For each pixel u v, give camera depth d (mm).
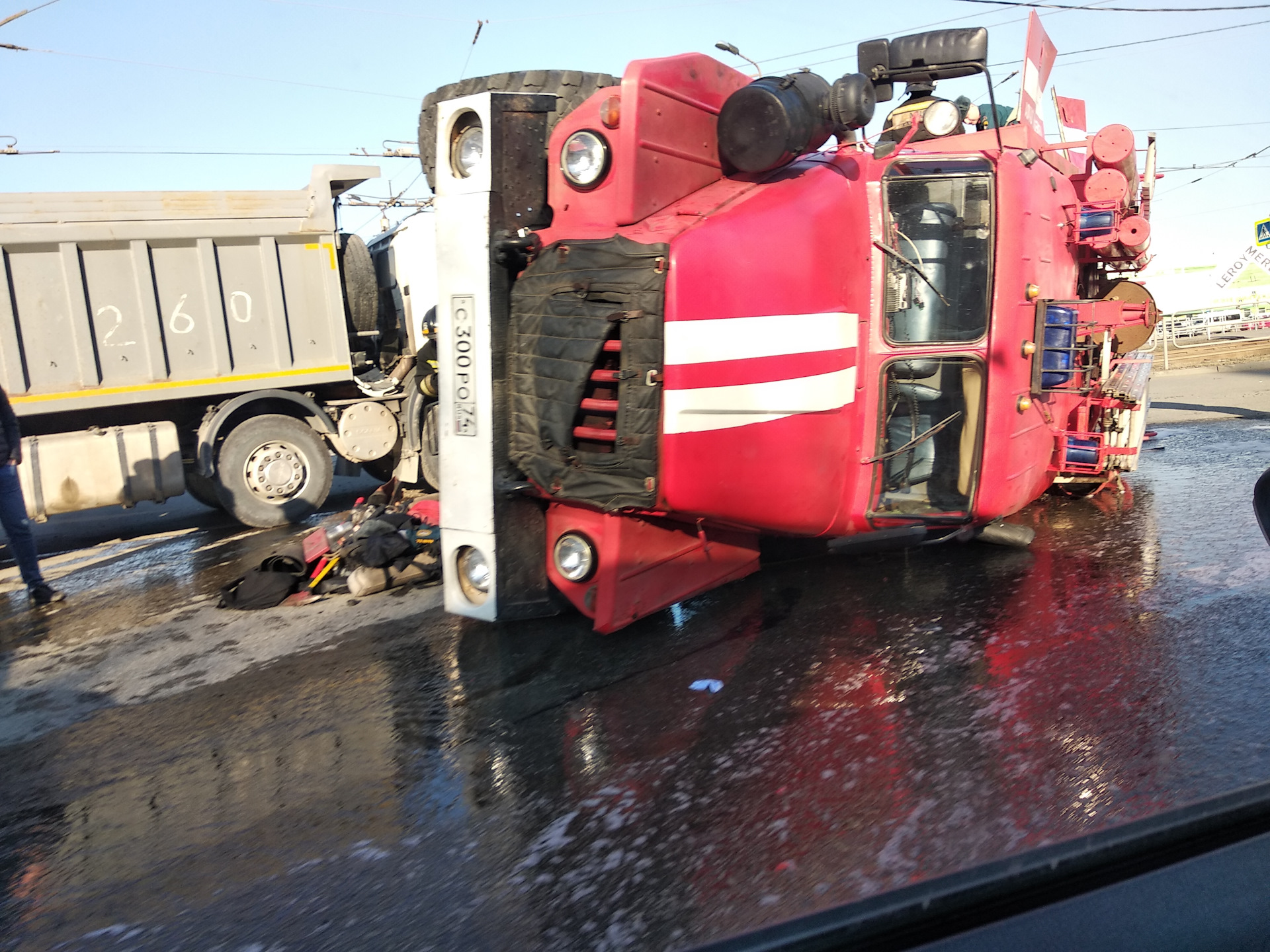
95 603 6090
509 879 2424
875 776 2818
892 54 5145
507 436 4082
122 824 2963
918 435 4797
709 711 3477
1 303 8102
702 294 3771
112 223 8477
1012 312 4836
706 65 4441
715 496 3967
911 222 4676
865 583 5023
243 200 9109
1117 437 6695
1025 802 2564
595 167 3953
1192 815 2084
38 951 2271
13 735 3873
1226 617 4039
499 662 4195
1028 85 5734
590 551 4137
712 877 2340
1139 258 7105
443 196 4082
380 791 3031
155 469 8688
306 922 2295
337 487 11641
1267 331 33750
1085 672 3533
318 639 4824
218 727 3744
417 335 9969
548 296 3932
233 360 9148
